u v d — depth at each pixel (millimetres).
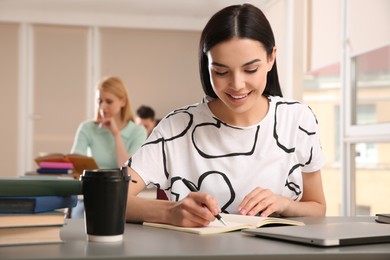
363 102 3998
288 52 5617
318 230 1036
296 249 898
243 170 1572
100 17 7516
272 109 1619
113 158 3863
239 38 1295
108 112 3854
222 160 1575
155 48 7672
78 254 834
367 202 3977
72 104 7535
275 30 5988
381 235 979
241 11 1324
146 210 1282
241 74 1322
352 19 4152
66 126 7527
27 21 7355
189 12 7430
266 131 1600
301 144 1615
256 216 1324
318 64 4922
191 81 7738
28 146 7430
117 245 932
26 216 924
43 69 7473
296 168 1609
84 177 972
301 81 5492
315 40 4984
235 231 1147
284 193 1602
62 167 3297
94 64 7578
